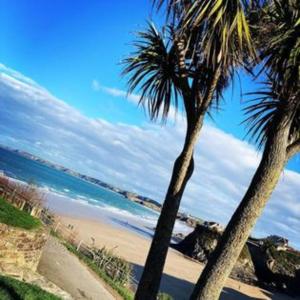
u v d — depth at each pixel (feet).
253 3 16.62
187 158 17.75
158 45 19.49
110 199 471.21
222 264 15.29
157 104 19.86
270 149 15.90
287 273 175.01
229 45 16.06
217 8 15.31
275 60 16.38
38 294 27.96
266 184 15.56
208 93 17.80
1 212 36.24
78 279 46.34
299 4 15.98
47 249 51.96
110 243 121.49
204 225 178.50
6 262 33.68
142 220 336.70
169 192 17.63
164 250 17.21
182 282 103.60
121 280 62.13
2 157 354.13
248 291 136.87
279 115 16.11
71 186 402.72
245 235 15.37
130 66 20.04
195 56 18.67
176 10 16.67
